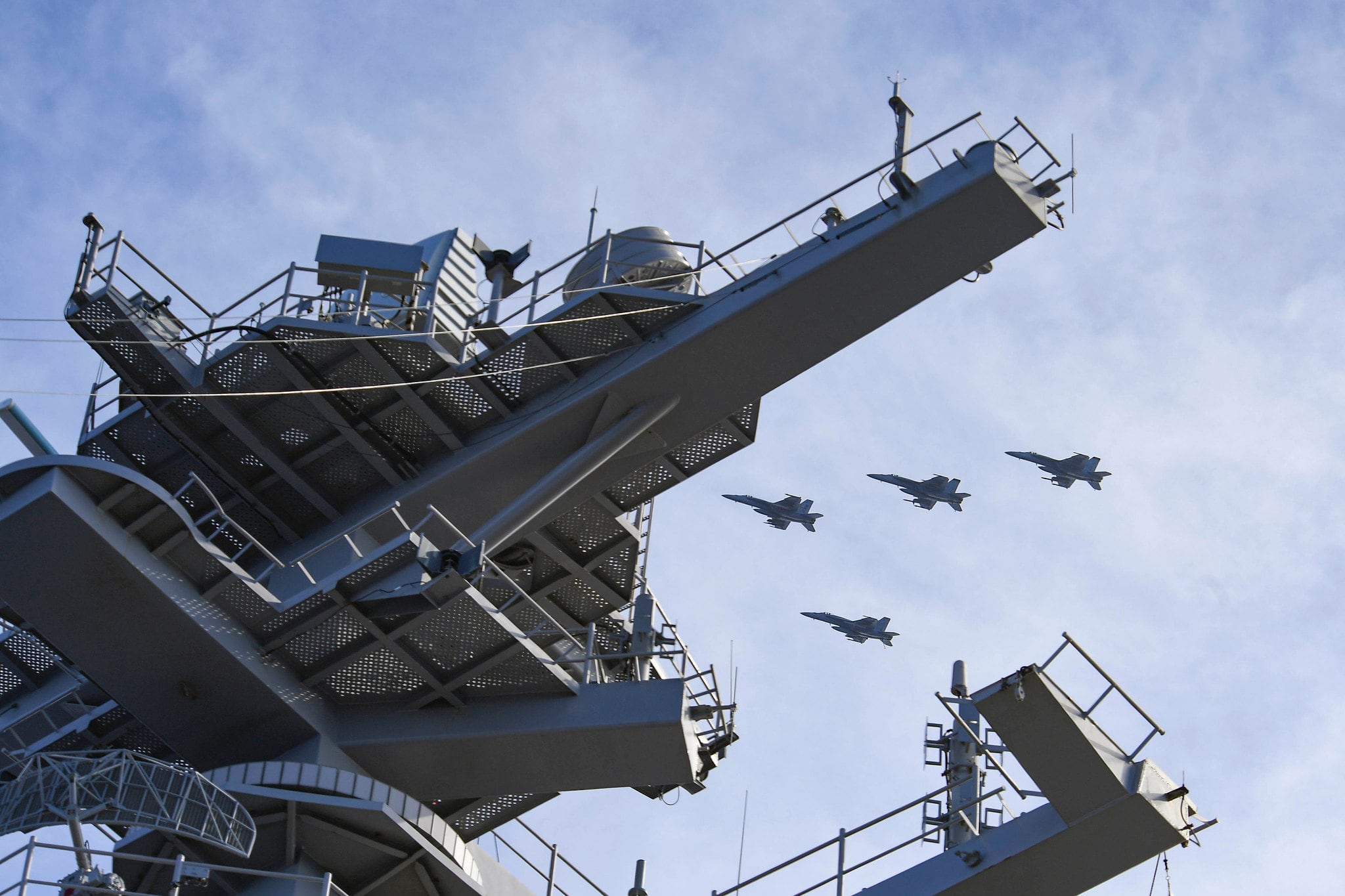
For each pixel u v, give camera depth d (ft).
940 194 69.67
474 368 74.13
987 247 70.54
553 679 69.31
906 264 70.79
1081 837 65.98
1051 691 64.39
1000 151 69.92
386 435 75.77
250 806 65.82
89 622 66.39
